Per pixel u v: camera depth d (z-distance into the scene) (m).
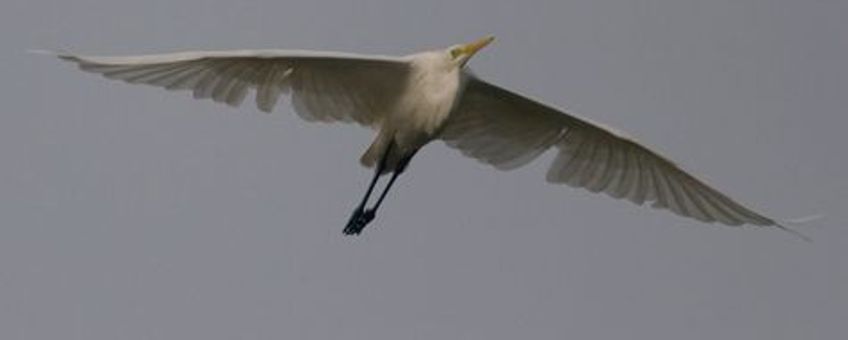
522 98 16.38
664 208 16.81
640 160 16.56
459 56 16.02
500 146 16.86
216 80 15.25
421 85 15.92
